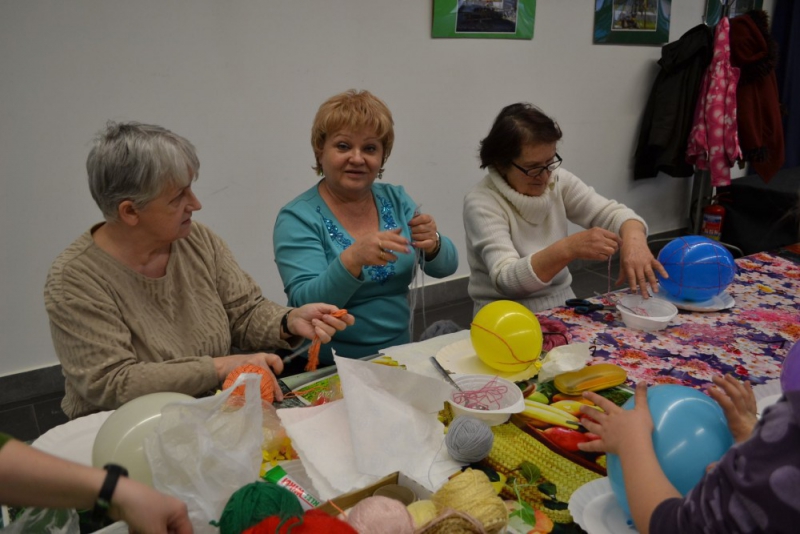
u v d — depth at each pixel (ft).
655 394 2.71
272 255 9.60
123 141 3.68
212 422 2.71
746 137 11.79
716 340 4.69
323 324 4.24
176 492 2.49
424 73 10.08
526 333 3.95
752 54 11.37
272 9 8.42
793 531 1.66
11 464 2.01
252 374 2.85
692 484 2.43
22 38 6.99
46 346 8.17
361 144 5.07
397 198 5.85
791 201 9.94
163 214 3.88
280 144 9.11
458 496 2.48
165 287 4.25
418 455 3.09
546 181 5.77
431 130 10.52
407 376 3.32
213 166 8.66
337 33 9.04
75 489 2.07
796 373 2.71
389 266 5.43
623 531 2.58
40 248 7.80
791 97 14.10
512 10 10.48
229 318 4.83
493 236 5.79
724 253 5.15
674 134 12.13
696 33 11.42
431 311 11.12
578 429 3.42
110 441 2.76
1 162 7.27
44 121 7.38
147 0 7.55
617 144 13.12
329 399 3.70
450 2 9.80
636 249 5.49
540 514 2.76
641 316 4.87
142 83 7.84
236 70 8.41
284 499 2.27
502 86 11.03
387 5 9.34
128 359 3.91
